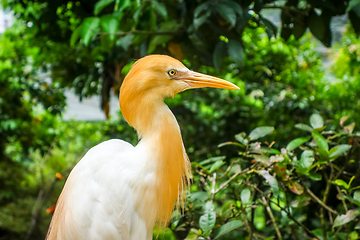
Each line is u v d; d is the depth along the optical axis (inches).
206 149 157.1
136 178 59.7
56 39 154.3
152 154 60.3
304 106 140.8
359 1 76.2
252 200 77.6
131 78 61.6
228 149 149.5
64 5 144.3
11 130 175.8
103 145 65.5
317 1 101.2
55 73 178.7
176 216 75.1
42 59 173.9
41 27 149.7
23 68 183.3
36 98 182.1
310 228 117.0
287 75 166.4
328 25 106.5
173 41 109.0
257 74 161.9
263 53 165.0
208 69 159.8
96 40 133.3
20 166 245.3
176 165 62.3
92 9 131.9
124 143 68.3
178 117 166.6
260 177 74.9
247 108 157.5
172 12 103.9
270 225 102.9
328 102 168.1
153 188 60.4
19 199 241.8
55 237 64.1
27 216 222.7
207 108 164.6
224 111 155.8
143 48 113.0
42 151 188.7
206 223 63.9
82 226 59.1
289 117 152.3
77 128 231.3
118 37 111.1
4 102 170.1
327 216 118.4
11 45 178.9
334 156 68.2
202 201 73.4
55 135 195.9
